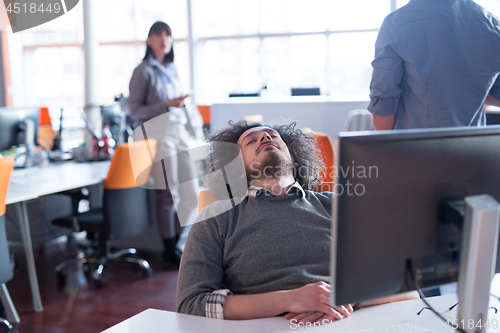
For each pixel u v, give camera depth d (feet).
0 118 9.52
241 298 3.41
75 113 25.05
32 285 8.42
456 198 2.59
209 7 25.31
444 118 5.68
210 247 3.81
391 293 2.58
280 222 3.81
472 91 5.63
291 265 3.74
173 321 3.20
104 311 8.40
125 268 10.73
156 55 10.29
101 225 9.31
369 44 23.43
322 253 3.77
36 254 11.88
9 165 6.61
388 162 2.40
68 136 23.65
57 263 11.18
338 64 24.03
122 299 8.95
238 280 3.82
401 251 2.52
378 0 22.94
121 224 9.37
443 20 5.51
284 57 24.73
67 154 12.44
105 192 9.09
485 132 2.63
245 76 25.39
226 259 3.84
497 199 2.70
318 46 24.17
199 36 25.63
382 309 3.31
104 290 9.44
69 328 7.73
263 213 3.84
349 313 3.24
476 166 2.63
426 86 5.67
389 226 2.46
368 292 2.51
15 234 12.64
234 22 25.11
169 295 9.11
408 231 2.52
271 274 3.71
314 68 24.39
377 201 2.41
